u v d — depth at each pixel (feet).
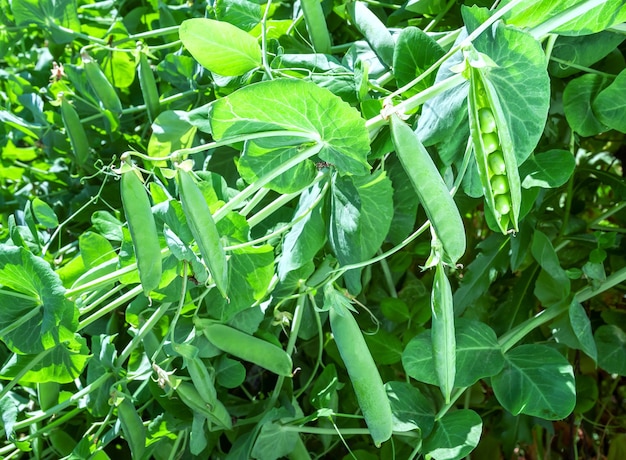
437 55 1.41
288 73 1.58
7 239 1.76
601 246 1.73
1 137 2.24
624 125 1.58
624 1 1.28
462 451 1.53
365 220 1.51
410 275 1.94
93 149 2.13
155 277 1.30
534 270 1.84
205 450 1.74
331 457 1.92
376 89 1.49
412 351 1.57
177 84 1.95
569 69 1.67
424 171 1.21
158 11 2.11
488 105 1.22
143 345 1.67
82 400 1.68
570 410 1.51
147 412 1.89
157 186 1.44
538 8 1.30
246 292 1.54
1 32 2.20
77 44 2.24
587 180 1.93
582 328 1.65
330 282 1.47
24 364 1.55
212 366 1.68
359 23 1.61
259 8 1.72
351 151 1.32
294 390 1.90
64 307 1.41
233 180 1.85
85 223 2.09
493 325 1.87
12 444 1.70
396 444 1.74
